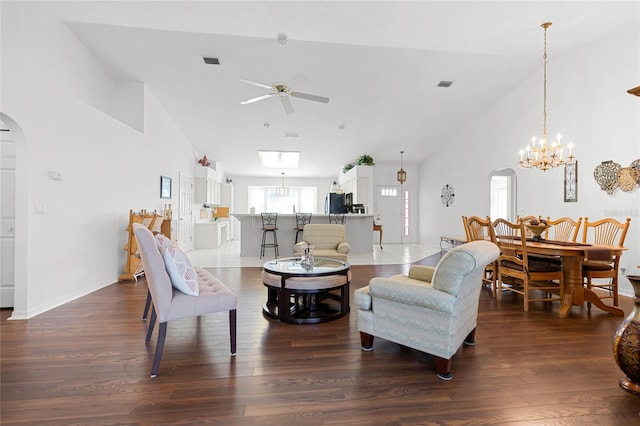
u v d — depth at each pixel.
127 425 1.49
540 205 5.22
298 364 2.08
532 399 1.70
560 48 4.19
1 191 3.19
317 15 3.02
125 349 2.29
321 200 11.40
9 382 1.85
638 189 3.70
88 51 4.47
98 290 3.98
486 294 3.89
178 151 7.21
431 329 1.96
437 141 8.32
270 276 3.04
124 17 3.23
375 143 8.33
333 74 5.30
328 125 7.23
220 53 4.67
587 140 4.34
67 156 3.50
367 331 2.27
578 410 1.61
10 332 2.60
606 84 4.06
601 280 4.23
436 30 3.30
